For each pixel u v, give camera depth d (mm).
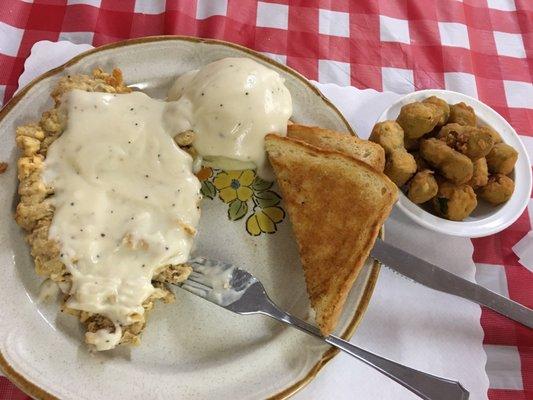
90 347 264
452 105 340
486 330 322
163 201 289
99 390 255
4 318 260
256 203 325
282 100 330
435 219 310
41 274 270
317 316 289
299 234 310
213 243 311
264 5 410
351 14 418
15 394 265
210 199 322
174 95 331
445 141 316
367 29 416
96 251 271
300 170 319
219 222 316
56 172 286
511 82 417
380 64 404
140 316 266
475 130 310
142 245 274
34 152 289
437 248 332
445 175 311
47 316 269
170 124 308
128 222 279
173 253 280
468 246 335
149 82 340
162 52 342
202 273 292
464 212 309
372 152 313
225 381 270
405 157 309
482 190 322
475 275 339
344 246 301
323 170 316
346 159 309
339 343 277
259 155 322
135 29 384
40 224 275
